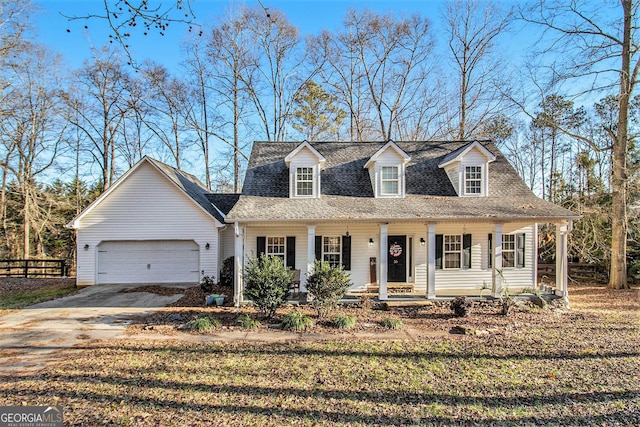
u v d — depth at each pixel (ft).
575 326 31.40
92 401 17.11
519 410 16.39
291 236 45.34
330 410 16.33
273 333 29.07
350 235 45.47
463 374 20.66
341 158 51.52
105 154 89.92
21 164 78.95
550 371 21.11
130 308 38.17
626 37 50.34
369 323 32.12
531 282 46.06
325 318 33.73
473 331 29.07
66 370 21.07
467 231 45.83
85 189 94.73
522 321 33.06
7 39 61.46
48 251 91.86
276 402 17.10
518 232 46.39
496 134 86.84
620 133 52.34
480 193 45.50
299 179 44.65
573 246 57.57
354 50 91.45
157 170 52.49
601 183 63.46
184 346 25.67
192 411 16.19
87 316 34.81
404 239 46.06
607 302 42.50
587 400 17.40
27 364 22.11
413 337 28.02
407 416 15.80
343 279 34.19
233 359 23.00
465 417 15.72
